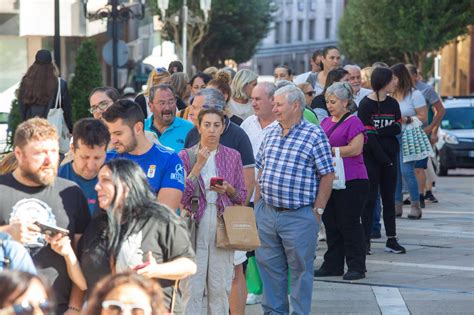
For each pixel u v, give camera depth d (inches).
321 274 907.4
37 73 923.4
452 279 902.4
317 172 712.4
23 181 479.8
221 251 659.4
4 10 2311.8
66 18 2260.1
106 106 762.2
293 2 7455.7
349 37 4862.2
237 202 664.4
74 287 482.3
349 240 886.4
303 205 708.7
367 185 873.5
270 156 716.7
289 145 709.9
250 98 898.7
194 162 663.8
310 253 712.4
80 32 2272.4
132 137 559.2
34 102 924.0
